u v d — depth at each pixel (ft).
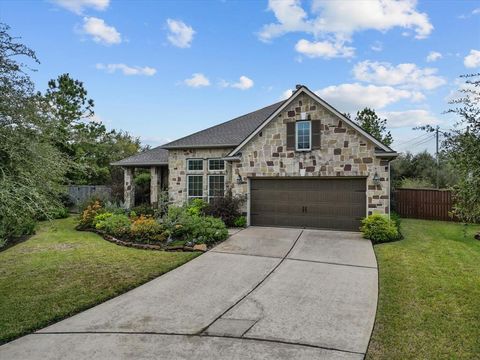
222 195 48.75
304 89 42.24
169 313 18.43
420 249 31.37
